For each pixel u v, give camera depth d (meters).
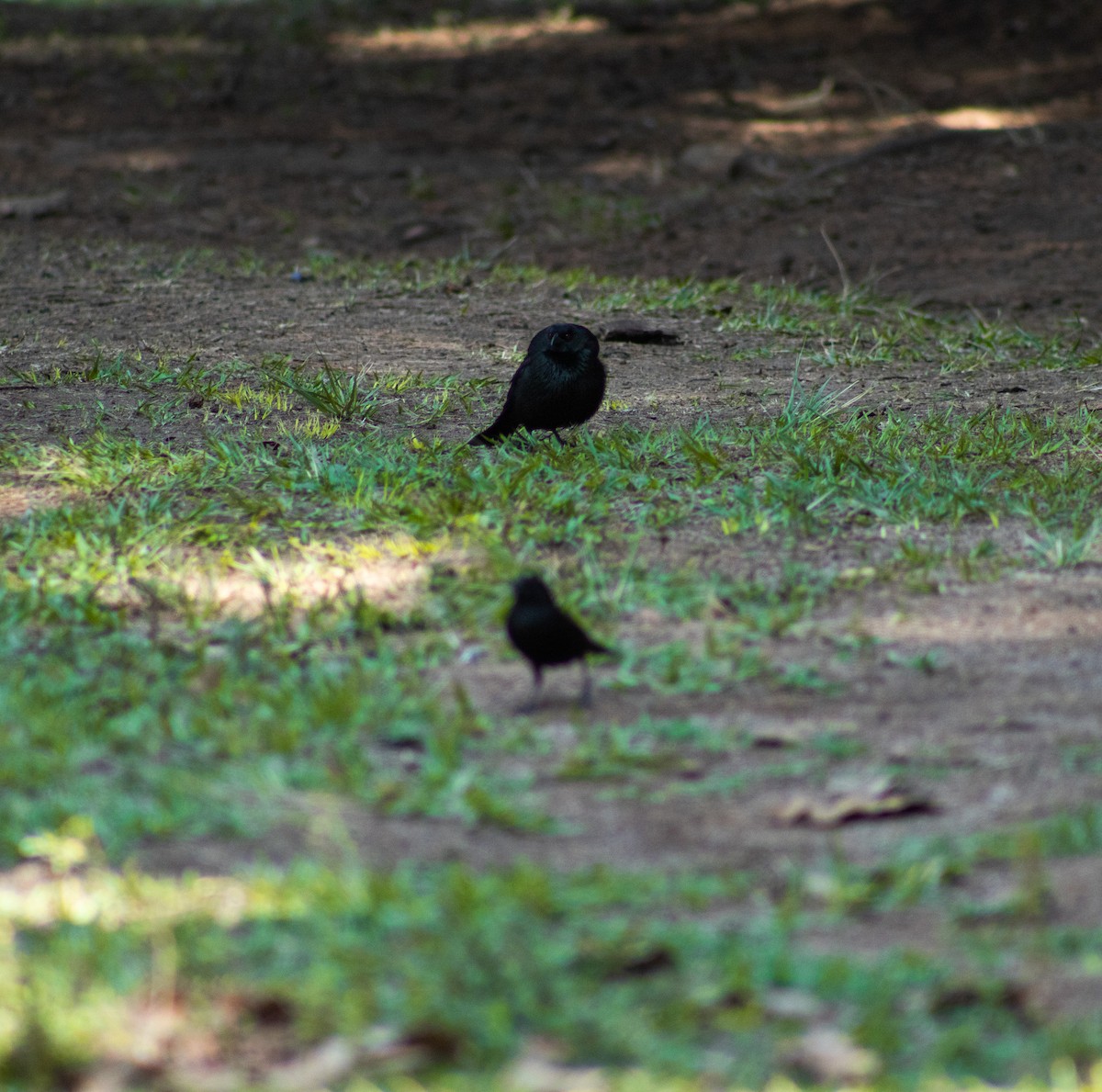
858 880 6.67
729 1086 5.24
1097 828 7.06
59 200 27.97
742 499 11.94
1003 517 11.80
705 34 40.69
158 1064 5.38
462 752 8.06
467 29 41.88
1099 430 14.13
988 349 18.84
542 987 5.75
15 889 6.59
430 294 21.48
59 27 41.84
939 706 8.62
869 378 17.02
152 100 36.00
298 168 31.52
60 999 5.62
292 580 10.46
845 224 28.12
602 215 28.64
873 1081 5.26
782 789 7.65
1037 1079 5.27
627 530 11.48
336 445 13.63
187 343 17.62
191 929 6.09
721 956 5.99
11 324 18.47
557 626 8.38
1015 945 6.12
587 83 37.38
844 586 10.40
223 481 12.55
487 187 30.61
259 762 7.74
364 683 8.73
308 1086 5.26
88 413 14.52
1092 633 9.60
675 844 7.07
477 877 6.64
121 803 7.28
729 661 9.20
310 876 6.51
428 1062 5.39
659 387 16.33
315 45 40.41
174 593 10.14
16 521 11.59
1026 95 35.22
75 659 9.21
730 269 25.62
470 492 12.10
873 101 35.19
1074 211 28.42
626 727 8.37
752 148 32.84
